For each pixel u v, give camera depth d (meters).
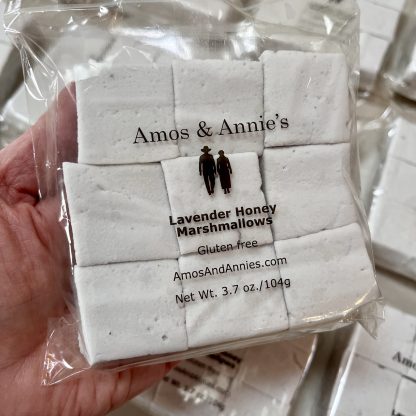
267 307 0.16
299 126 0.17
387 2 0.23
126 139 0.16
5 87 0.23
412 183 0.22
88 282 0.16
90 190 0.16
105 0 0.19
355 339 0.20
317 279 0.17
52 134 0.18
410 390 0.19
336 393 0.19
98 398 0.19
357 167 0.19
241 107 0.17
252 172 0.16
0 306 0.18
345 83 0.17
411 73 0.22
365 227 0.18
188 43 0.18
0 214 0.19
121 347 0.16
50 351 0.18
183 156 0.16
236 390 0.20
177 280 0.16
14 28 0.18
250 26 0.19
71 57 0.18
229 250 0.16
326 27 0.19
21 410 0.18
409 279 0.21
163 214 0.16
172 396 0.20
